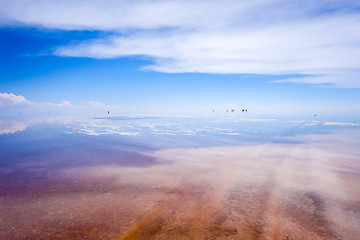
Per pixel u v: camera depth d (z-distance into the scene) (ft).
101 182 24.17
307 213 16.70
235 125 109.91
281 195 20.45
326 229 14.33
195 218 15.81
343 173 27.73
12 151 43.29
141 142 55.11
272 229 14.30
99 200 19.07
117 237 13.21
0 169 29.53
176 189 22.06
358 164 32.45
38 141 57.06
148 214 16.35
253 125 108.88
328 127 93.15
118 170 29.27
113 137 65.16
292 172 28.37
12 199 19.15
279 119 162.71
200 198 19.71
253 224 14.97
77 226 14.49
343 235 13.60
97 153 41.27
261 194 20.72
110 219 15.53
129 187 22.56
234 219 15.70
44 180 24.72
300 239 13.15
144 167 30.94
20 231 13.84
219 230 14.15
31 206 17.70
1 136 68.03
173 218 15.78
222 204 18.38
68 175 26.73
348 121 133.18
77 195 20.21
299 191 21.48
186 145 50.37
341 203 18.56
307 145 49.78
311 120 145.38
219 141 56.59
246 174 27.58
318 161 34.55
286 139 59.47
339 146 48.14
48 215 16.08
